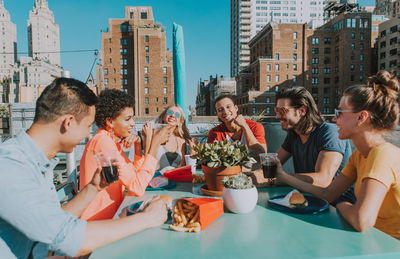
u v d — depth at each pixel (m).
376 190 1.23
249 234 1.17
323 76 63.41
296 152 2.25
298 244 1.07
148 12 71.00
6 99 150.88
